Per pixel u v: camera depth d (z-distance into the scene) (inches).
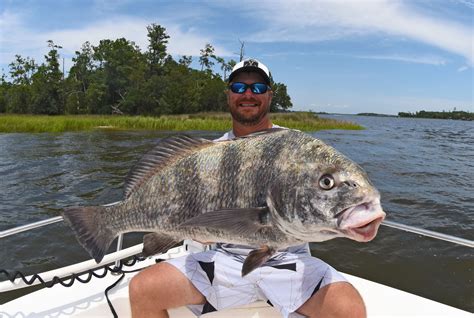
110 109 2682.1
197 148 90.1
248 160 85.7
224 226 81.0
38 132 1215.6
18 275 111.5
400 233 306.8
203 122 1494.8
